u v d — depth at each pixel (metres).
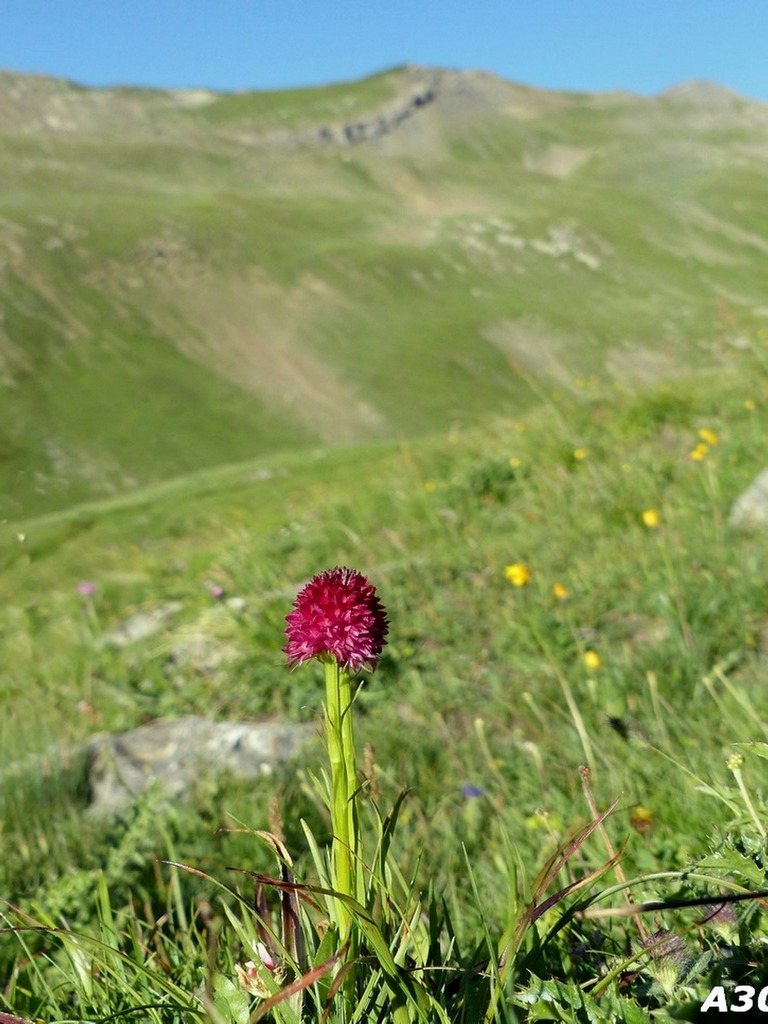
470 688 5.51
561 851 1.90
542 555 7.21
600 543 7.07
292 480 33.69
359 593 1.65
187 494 38.78
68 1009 2.32
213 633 7.33
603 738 4.11
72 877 3.47
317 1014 1.71
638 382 13.60
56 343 155.62
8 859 4.16
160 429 137.12
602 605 5.99
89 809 5.01
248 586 8.29
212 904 3.47
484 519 8.86
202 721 6.02
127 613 9.41
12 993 2.43
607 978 1.79
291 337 171.00
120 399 143.62
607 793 3.48
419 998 1.66
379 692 5.70
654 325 170.25
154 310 172.38
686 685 4.61
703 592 5.64
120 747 5.73
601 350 160.62
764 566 5.96
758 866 2.00
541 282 198.38
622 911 1.84
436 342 167.00
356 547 8.80
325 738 1.76
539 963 2.09
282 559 8.95
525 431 11.38
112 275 179.62
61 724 6.13
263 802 4.56
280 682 6.32
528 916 1.78
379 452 41.09
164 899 3.48
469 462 10.74
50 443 128.38
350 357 164.38
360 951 1.75
